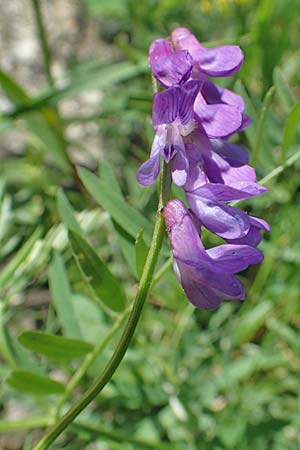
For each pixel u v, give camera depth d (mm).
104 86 313
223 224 185
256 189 185
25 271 256
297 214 282
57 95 289
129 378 256
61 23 365
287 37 308
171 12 341
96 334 250
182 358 266
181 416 254
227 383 259
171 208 186
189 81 183
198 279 185
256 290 277
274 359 265
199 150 190
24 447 268
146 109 302
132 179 287
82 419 258
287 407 262
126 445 241
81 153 327
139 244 202
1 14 364
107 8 342
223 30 340
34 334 220
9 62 352
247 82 316
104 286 221
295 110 229
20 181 307
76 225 230
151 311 268
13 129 332
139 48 340
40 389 230
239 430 251
